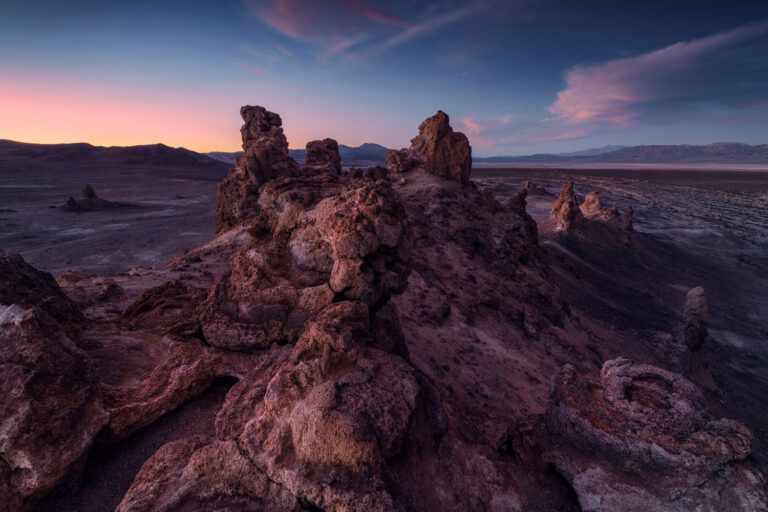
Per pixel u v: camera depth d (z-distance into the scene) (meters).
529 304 24.78
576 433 6.64
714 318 44.88
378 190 8.24
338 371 6.01
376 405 5.46
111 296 12.88
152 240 52.62
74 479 5.57
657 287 50.78
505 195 119.50
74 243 49.44
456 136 35.06
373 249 7.90
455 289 21.56
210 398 7.65
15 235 52.53
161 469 5.38
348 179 11.23
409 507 4.94
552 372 18.56
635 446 6.07
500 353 17.72
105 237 53.12
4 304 7.46
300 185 10.35
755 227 96.06
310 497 4.66
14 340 5.82
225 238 24.61
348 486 4.64
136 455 6.23
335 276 7.96
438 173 34.84
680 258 66.00
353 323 7.19
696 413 6.31
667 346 30.56
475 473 6.14
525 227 33.38
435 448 6.10
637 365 7.70
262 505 4.84
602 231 62.50
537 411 13.66
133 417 6.43
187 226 62.84
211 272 18.39
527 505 6.13
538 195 116.56
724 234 85.62
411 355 12.95
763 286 58.94
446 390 9.86
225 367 8.04
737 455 5.59
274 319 8.34
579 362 21.23
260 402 6.05
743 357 36.19
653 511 5.81
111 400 6.50
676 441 5.96
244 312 8.38
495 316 21.62
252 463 5.09
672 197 151.25
